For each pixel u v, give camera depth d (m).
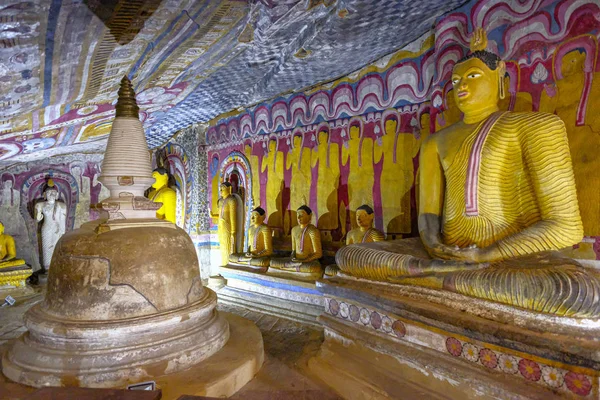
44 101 4.72
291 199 7.48
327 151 6.86
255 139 8.20
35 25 2.80
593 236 3.70
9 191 9.99
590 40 3.73
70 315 3.72
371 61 6.10
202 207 9.39
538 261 3.27
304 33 4.98
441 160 4.23
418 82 5.56
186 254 4.25
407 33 5.25
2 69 3.38
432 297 3.57
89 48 3.55
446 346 3.35
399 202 5.88
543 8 4.05
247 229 8.40
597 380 2.53
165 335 3.86
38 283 9.62
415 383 3.50
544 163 3.48
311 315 5.94
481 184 3.87
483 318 3.16
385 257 4.04
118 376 3.53
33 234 10.27
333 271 5.49
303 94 7.21
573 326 2.78
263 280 6.77
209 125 9.38
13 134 6.08
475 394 3.09
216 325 4.41
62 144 8.41
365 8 4.21
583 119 3.77
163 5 3.18
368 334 3.99
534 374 2.82
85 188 11.05
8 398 3.35
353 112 6.45
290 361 4.61
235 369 3.84
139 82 5.34
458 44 4.84
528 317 2.96
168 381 3.57
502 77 4.05
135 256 3.84
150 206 4.36
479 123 4.00
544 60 4.06
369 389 3.57
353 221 6.50
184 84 6.13
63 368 3.52
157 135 9.95
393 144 5.92
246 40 4.75
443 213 4.27
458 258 3.76
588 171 3.73
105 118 6.92
